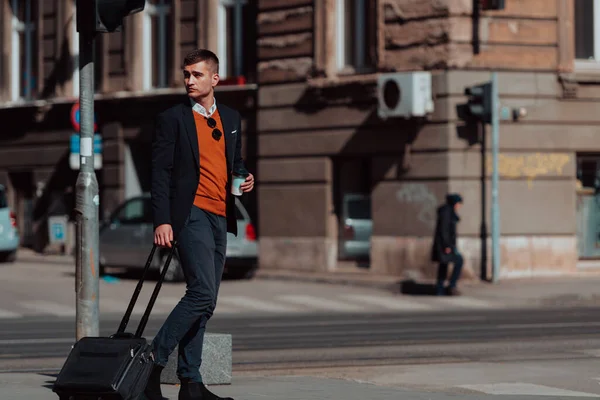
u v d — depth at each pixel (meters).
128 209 27.86
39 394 9.13
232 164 8.17
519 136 26.08
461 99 25.75
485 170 25.78
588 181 27.19
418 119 26.05
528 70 26.16
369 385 10.29
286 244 28.73
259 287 25.55
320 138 28.02
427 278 25.92
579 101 26.61
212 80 8.11
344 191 28.14
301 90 28.38
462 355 13.89
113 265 27.81
